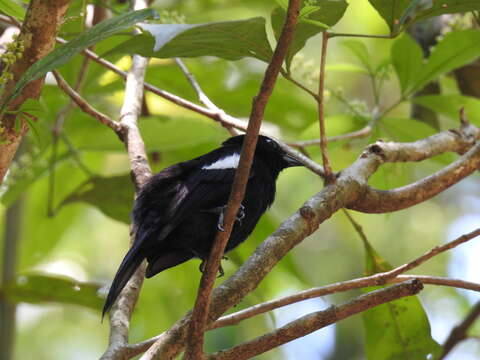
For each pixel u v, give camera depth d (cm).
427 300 2011
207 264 601
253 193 859
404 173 1059
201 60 1361
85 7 720
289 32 544
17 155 1188
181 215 796
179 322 648
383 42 1639
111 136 1114
